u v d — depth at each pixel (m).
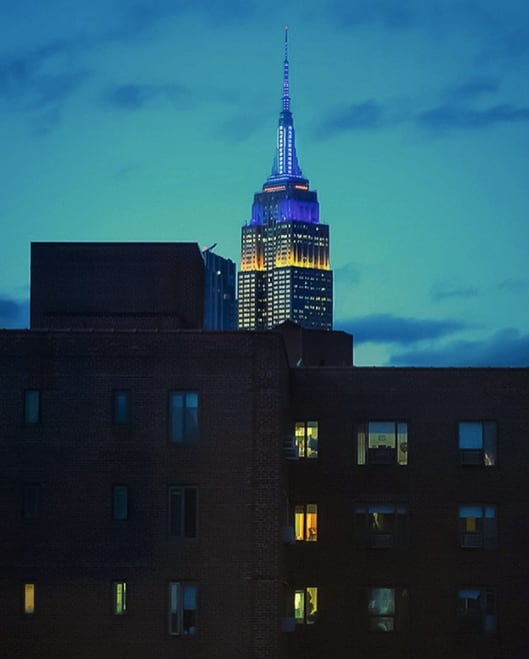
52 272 98.56
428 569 97.38
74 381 85.31
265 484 84.62
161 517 84.56
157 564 84.12
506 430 98.06
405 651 96.88
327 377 98.94
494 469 97.94
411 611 97.12
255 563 84.12
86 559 84.31
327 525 97.75
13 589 84.12
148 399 85.19
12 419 85.12
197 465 84.81
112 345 85.62
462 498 97.75
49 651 83.62
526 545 97.38
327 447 98.38
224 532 84.38
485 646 96.81
